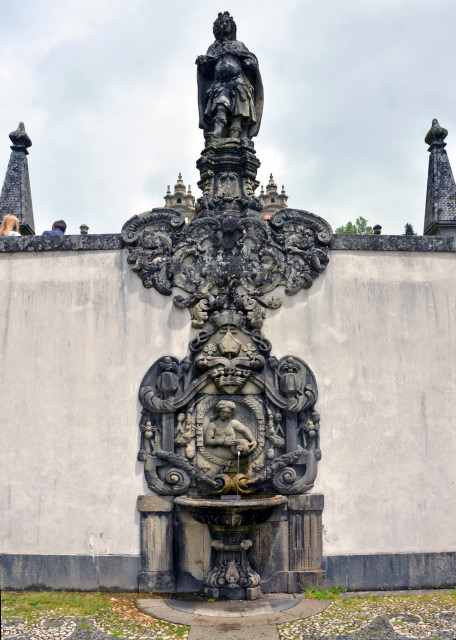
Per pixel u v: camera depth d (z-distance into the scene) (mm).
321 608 7371
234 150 9133
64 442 8414
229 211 8766
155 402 8227
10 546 8289
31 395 8531
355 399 8500
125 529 8203
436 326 8734
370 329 8641
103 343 8555
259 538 8141
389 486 8398
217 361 8234
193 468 8117
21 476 8398
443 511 8414
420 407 8562
